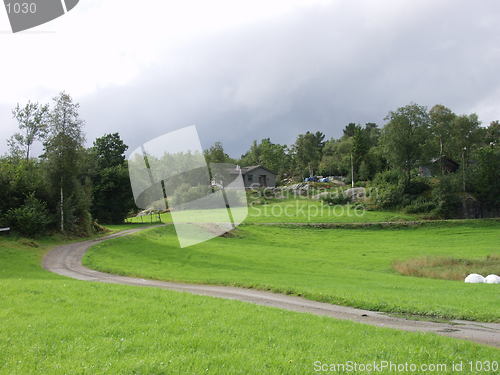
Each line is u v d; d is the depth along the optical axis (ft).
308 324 38.60
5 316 36.35
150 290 54.85
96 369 23.62
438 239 204.74
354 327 38.11
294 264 125.70
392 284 82.02
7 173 153.79
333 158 468.34
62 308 40.32
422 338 34.30
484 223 236.84
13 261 97.91
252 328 35.14
